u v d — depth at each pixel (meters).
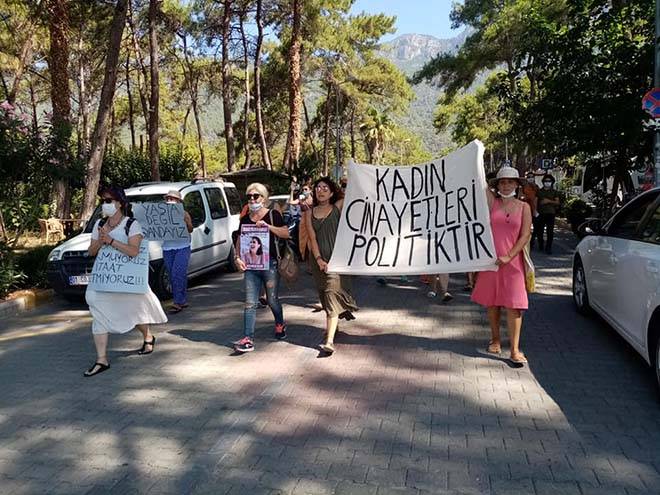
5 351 6.45
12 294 8.95
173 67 40.50
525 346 6.14
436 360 5.73
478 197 5.70
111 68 13.68
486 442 4.00
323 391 4.96
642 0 13.17
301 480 3.55
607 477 3.52
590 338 6.39
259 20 32.97
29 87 33.41
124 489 3.51
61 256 8.53
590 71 13.79
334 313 5.95
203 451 3.95
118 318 5.64
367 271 5.93
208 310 8.18
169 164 24.31
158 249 8.79
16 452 4.01
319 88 49.84
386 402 4.71
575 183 28.34
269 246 6.12
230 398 4.86
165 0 30.27
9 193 12.75
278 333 6.54
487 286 5.57
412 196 6.05
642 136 13.27
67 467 3.79
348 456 3.83
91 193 13.90
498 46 28.92
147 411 4.64
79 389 5.16
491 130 49.56
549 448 3.90
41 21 19.03
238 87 41.75
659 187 5.86
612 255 5.91
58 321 7.89
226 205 11.59
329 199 6.20
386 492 3.40
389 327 6.99
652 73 12.97
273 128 51.78
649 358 4.75
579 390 4.91
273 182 28.34
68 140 13.80
